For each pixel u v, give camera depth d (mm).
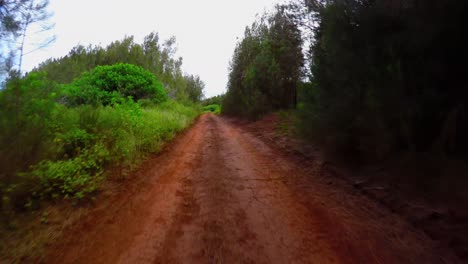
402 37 4398
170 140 10922
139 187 4938
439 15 3555
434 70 3902
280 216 3818
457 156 3861
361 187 4953
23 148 3602
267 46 21141
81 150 5336
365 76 5391
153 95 20203
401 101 4340
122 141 6652
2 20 4320
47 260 2594
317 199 4531
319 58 7500
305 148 8836
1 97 3609
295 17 12203
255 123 20000
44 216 3463
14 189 3396
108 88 17203
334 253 2836
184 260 2672
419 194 3975
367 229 3385
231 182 5531
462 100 3787
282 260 2693
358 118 5469
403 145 4832
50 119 4773
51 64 5898
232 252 2834
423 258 2723
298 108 9250
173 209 4004
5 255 2613
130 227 3365
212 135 14078
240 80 29750
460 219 3170
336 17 5934
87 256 2691
